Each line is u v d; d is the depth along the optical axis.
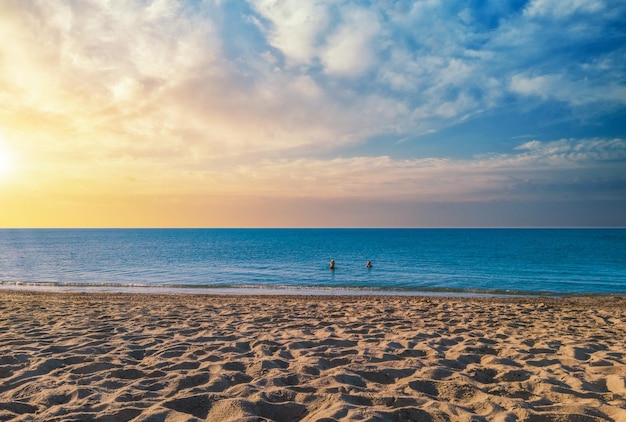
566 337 6.32
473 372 4.21
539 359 4.75
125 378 4.01
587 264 32.50
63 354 4.85
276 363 4.46
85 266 31.09
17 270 27.89
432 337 6.22
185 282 21.12
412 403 3.20
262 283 20.83
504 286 19.95
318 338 5.96
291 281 21.84
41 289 17.33
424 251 52.19
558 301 12.88
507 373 4.15
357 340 5.91
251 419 2.81
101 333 6.29
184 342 5.64
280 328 6.98
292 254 46.78
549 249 56.53
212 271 27.08
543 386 3.68
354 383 3.81
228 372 4.04
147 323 7.35
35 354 4.89
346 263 33.31
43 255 46.22
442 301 12.39
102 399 3.32
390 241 90.56
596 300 13.24
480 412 3.09
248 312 9.02
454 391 3.54
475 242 83.19
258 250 56.12
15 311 8.97
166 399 3.24
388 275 24.66
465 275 24.61
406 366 4.39
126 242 92.38
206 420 2.94
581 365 4.51
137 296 13.52
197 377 3.87
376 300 12.68
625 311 10.13
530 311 9.81
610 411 3.00
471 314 9.09
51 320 7.63
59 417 2.87
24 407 3.13
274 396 3.36
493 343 5.77
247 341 5.72
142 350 5.15
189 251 54.50
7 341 5.65
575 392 3.53
